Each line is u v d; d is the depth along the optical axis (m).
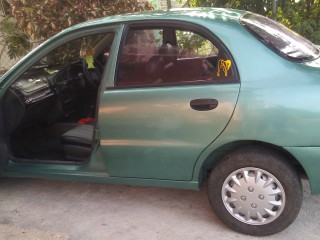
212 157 3.07
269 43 2.90
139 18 3.18
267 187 2.88
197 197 3.68
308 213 3.29
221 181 3.00
